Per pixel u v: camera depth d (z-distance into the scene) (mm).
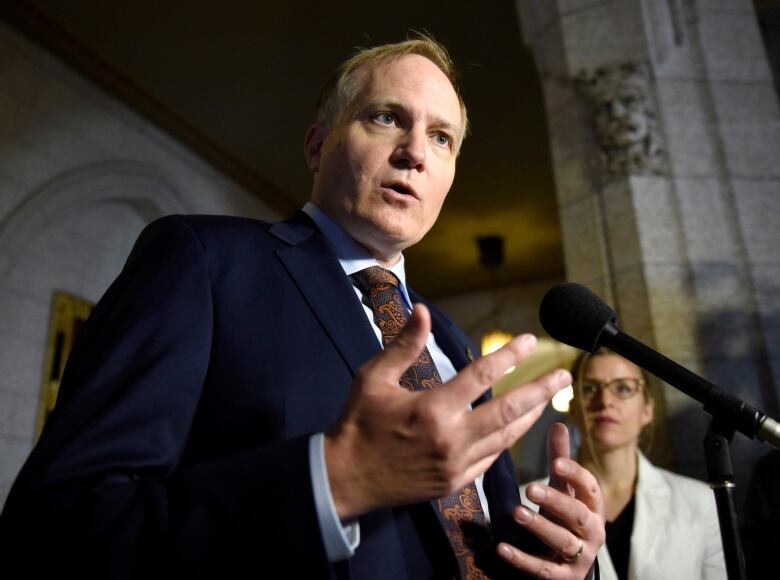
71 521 673
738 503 2717
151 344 841
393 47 1327
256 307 944
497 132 6609
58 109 5566
